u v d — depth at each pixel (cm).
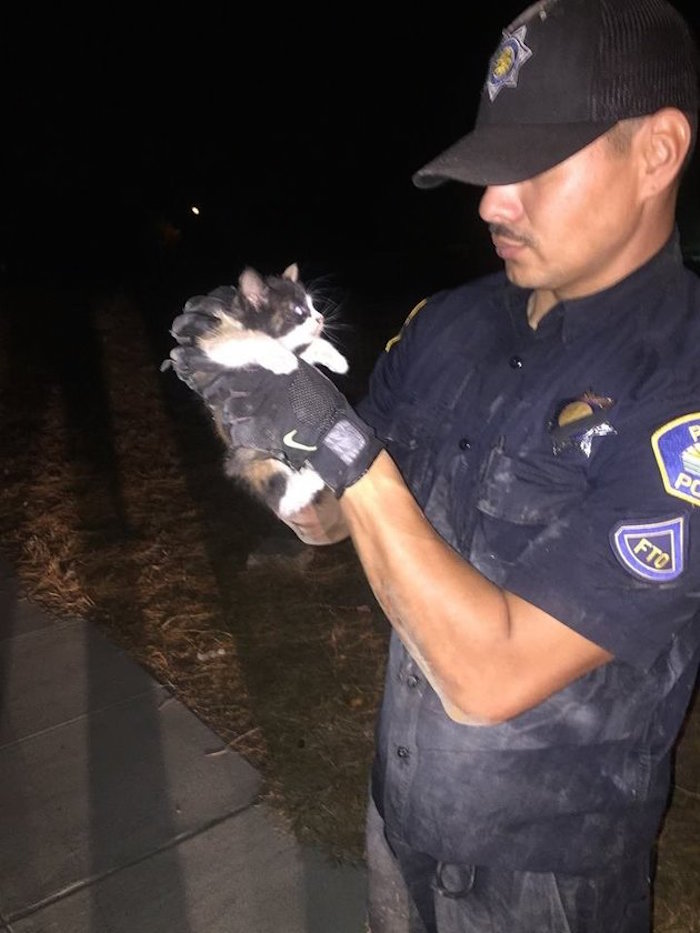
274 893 302
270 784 351
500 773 147
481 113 142
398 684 161
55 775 353
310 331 224
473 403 156
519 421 145
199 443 704
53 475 638
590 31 126
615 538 125
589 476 135
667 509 123
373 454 134
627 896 160
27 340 940
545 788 147
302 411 137
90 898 297
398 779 159
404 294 1381
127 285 1264
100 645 441
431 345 170
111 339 973
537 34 130
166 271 1666
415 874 168
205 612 468
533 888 154
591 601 125
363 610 470
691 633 144
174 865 312
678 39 129
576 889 154
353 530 137
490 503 145
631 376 134
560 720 142
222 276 1528
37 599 481
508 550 142
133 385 838
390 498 133
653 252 138
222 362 144
